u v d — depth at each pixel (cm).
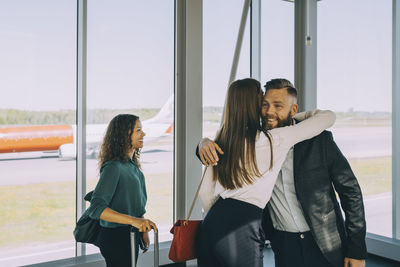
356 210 187
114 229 233
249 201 183
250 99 186
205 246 184
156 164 401
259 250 184
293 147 196
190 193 404
